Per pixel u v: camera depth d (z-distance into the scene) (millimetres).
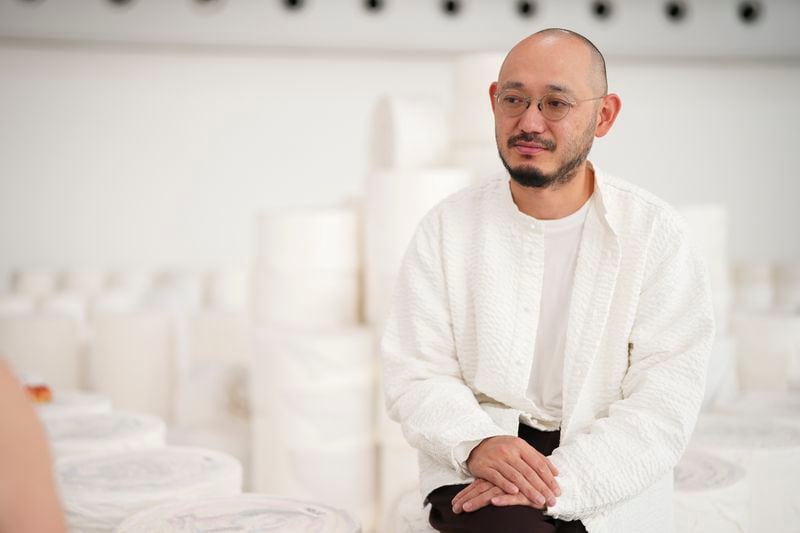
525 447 2379
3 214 7637
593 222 2568
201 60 7785
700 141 8328
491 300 2582
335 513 2559
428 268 2688
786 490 3359
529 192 2539
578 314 2541
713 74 8289
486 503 2336
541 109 2439
